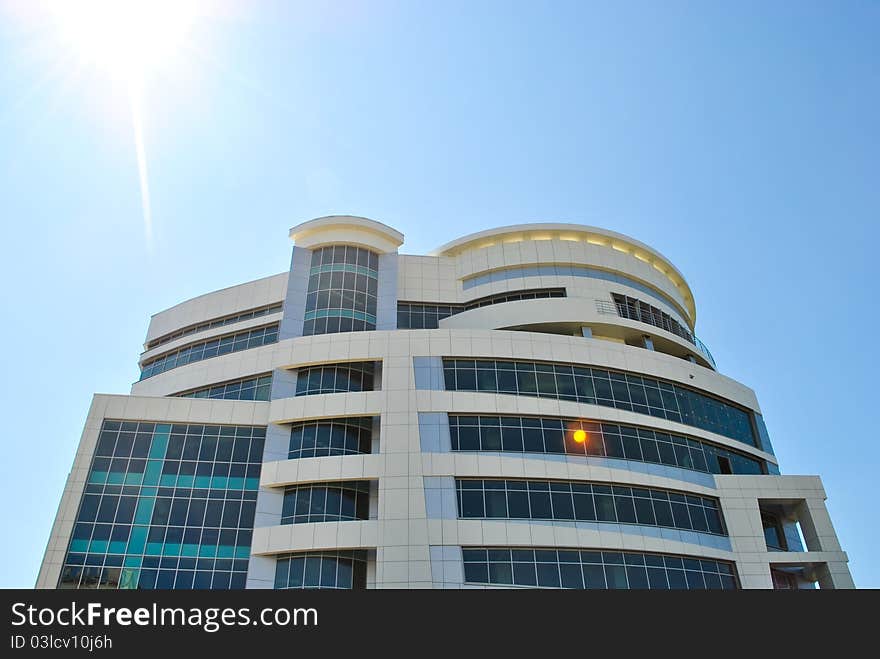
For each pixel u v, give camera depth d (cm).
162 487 4219
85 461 4250
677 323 5906
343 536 3878
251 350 5103
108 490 4172
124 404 4506
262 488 4172
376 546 3822
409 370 4541
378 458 4147
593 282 5728
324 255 5612
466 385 4506
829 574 4209
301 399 4503
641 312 5650
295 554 3919
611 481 4219
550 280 5725
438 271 5950
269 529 3988
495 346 4694
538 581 3784
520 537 3897
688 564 4084
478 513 3975
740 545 4284
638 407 4675
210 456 4375
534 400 4469
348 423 4425
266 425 4516
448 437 4250
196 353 5844
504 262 5866
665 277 6281
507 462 4166
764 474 5006
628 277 5956
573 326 5412
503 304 5503
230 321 5975
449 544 3831
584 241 6078
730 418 5156
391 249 5831
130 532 4028
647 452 4475
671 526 4194
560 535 3938
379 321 5375
